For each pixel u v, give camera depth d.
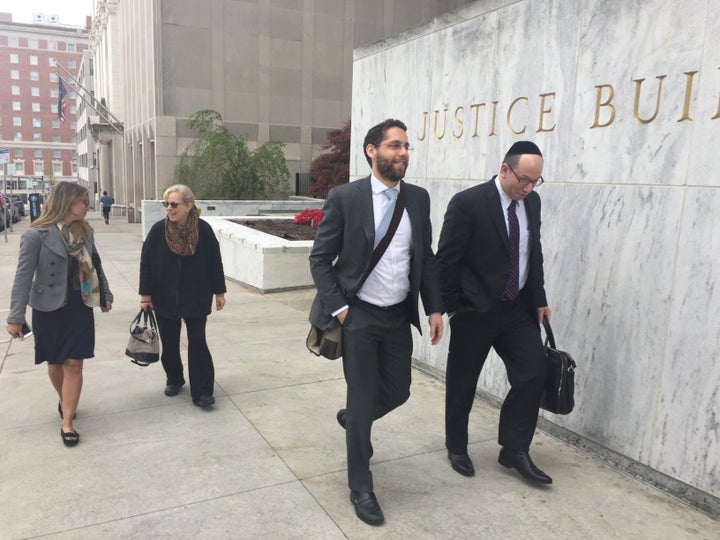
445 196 4.98
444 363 5.06
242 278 10.16
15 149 118.31
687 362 3.13
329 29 25.84
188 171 21.91
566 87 3.79
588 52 3.62
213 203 19.00
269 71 24.98
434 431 4.07
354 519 2.99
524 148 2.99
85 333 3.80
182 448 3.75
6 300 8.85
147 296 4.42
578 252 3.73
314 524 2.94
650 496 3.24
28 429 4.02
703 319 3.04
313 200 21.59
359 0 26.25
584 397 3.74
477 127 4.59
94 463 3.54
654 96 3.24
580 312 3.73
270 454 3.69
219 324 7.19
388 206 2.96
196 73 23.72
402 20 27.12
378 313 2.99
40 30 116.50
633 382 3.42
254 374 5.25
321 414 4.35
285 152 25.83
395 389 3.15
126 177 32.38
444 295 3.27
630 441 3.46
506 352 3.31
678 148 3.12
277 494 3.22
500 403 4.46
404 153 2.86
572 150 3.76
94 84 50.72
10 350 6.01
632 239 3.39
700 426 3.08
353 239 2.93
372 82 5.94
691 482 3.14
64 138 121.94
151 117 24.47
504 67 4.29
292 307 8.25
